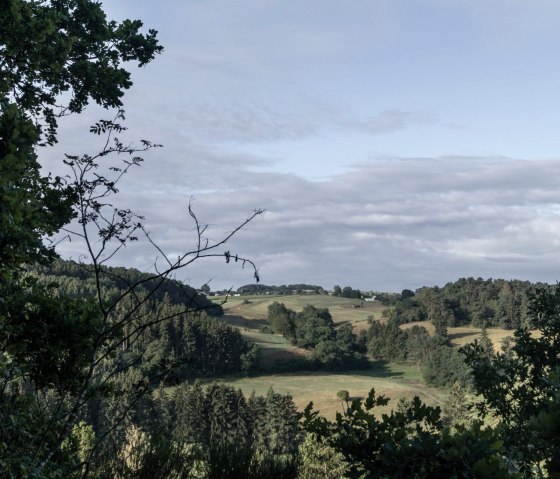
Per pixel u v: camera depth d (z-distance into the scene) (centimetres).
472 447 371
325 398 12656
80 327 698
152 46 1133
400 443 397
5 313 684
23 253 606
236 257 492
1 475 453
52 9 982
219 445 674
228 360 14038
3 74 915
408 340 18250
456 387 7338
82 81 1068
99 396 596
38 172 793
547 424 387
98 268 515
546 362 782
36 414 581
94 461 563
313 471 995
